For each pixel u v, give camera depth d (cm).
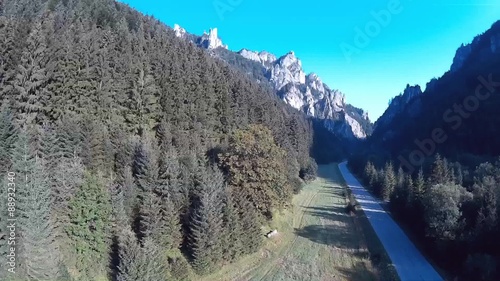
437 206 4519
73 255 3338
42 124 4841
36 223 3002
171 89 6638
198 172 4666
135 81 6181
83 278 3212
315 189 9700
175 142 5841
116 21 8994
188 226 4075
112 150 4828
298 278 3922
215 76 8381
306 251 4756
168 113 6438
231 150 5128
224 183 4869
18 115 4528
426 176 7594
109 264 3409
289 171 7644
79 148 4450
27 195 3030
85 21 7825
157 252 3328
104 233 3459
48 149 4134
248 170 4869
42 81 4925
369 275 4109
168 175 4344
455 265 4234
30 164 3238
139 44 7375
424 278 4031
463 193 4759
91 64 5641
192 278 3653
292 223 5988
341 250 4881
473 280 3775
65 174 3488
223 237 4016
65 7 8738
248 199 4838
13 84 4719
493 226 3984
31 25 5728
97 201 3475
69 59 5362
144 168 4381
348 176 13438
